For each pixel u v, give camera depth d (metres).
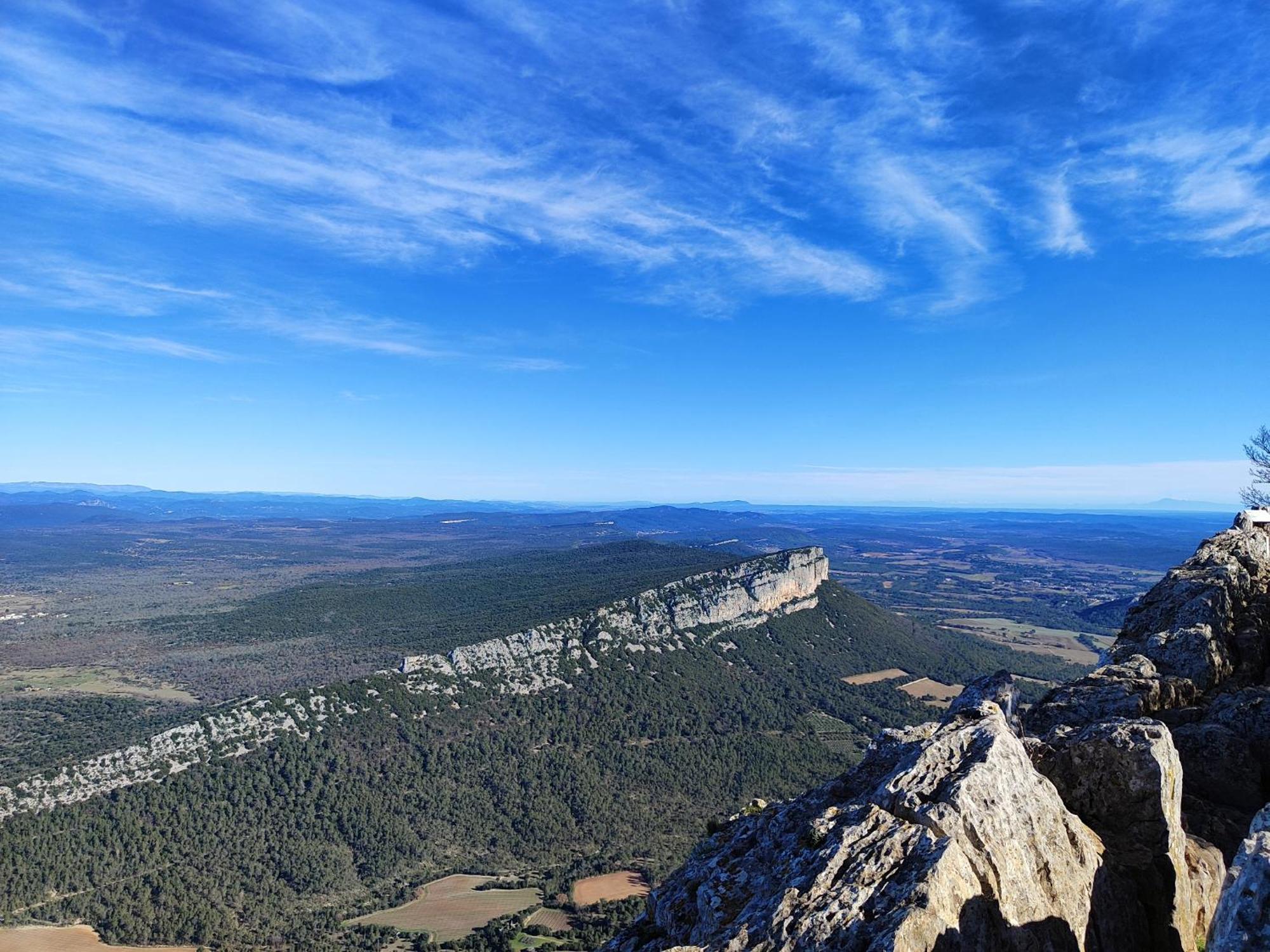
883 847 16.39
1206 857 19.38
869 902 15.18
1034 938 15.35
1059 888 16.42
